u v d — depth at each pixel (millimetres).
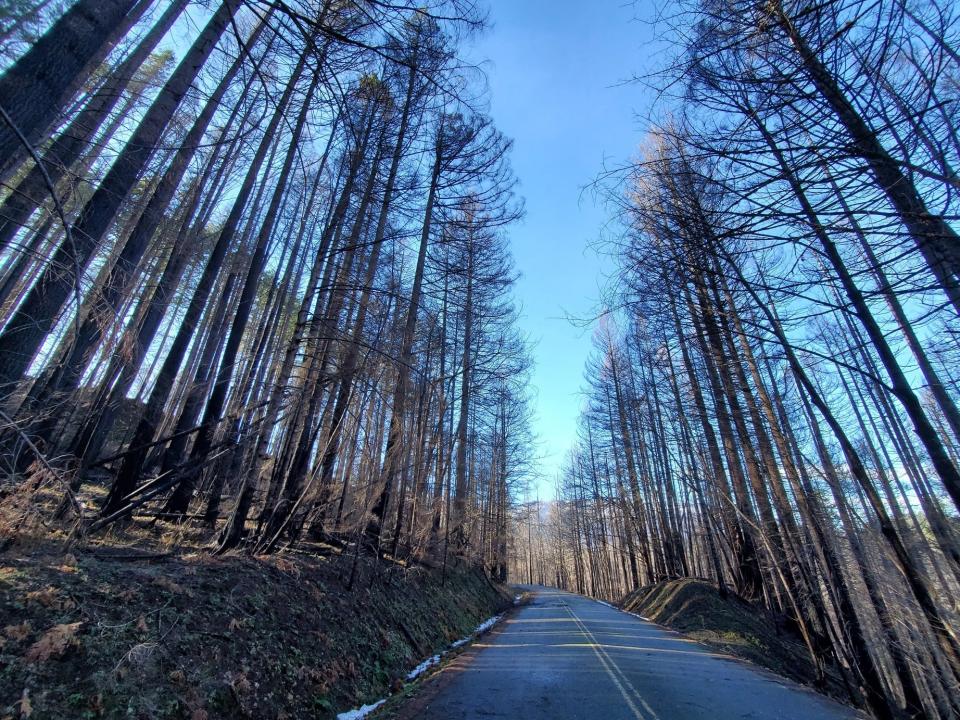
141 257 7469
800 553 11180
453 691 6977
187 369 14938
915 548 11016
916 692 9773
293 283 16406
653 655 10664
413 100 6984
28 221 3764
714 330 6750
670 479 28094
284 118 4391
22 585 4039
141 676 3963
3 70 3365
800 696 7602
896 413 16375
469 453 23578
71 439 8750
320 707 5398
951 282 3143
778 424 10828
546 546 84938
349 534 10625
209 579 5785
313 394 8562
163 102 5926
